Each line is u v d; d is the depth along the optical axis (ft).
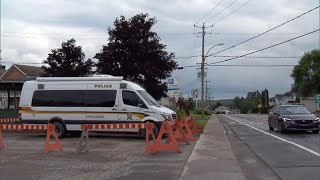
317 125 81.25
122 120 69.72
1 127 58.13
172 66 104.63
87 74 104.78
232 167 39.91
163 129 50.60
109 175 35.86
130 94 69.97
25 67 225.15
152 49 102.53
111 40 104.68
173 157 46.80
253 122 140.05
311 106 345.72
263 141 66.08
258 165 41.22
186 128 67.51
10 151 52.39
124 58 102.53
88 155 48.49
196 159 45.21
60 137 71.31
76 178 34.50
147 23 103.60
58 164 41.78
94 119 70.54
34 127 60.80
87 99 71.10
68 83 72.13
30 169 38.81
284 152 51.11
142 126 60.39
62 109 71.56
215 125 118.52
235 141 66.95
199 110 251.39
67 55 104.83
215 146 58.54
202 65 184.34
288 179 33.58
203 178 34.53
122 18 104.01
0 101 174.70
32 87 73.36
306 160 43.78
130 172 37.24
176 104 149.89
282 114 84.84
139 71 100.73
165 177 34.88
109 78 71.05
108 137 72.28
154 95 105.40
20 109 73.41
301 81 329.52
